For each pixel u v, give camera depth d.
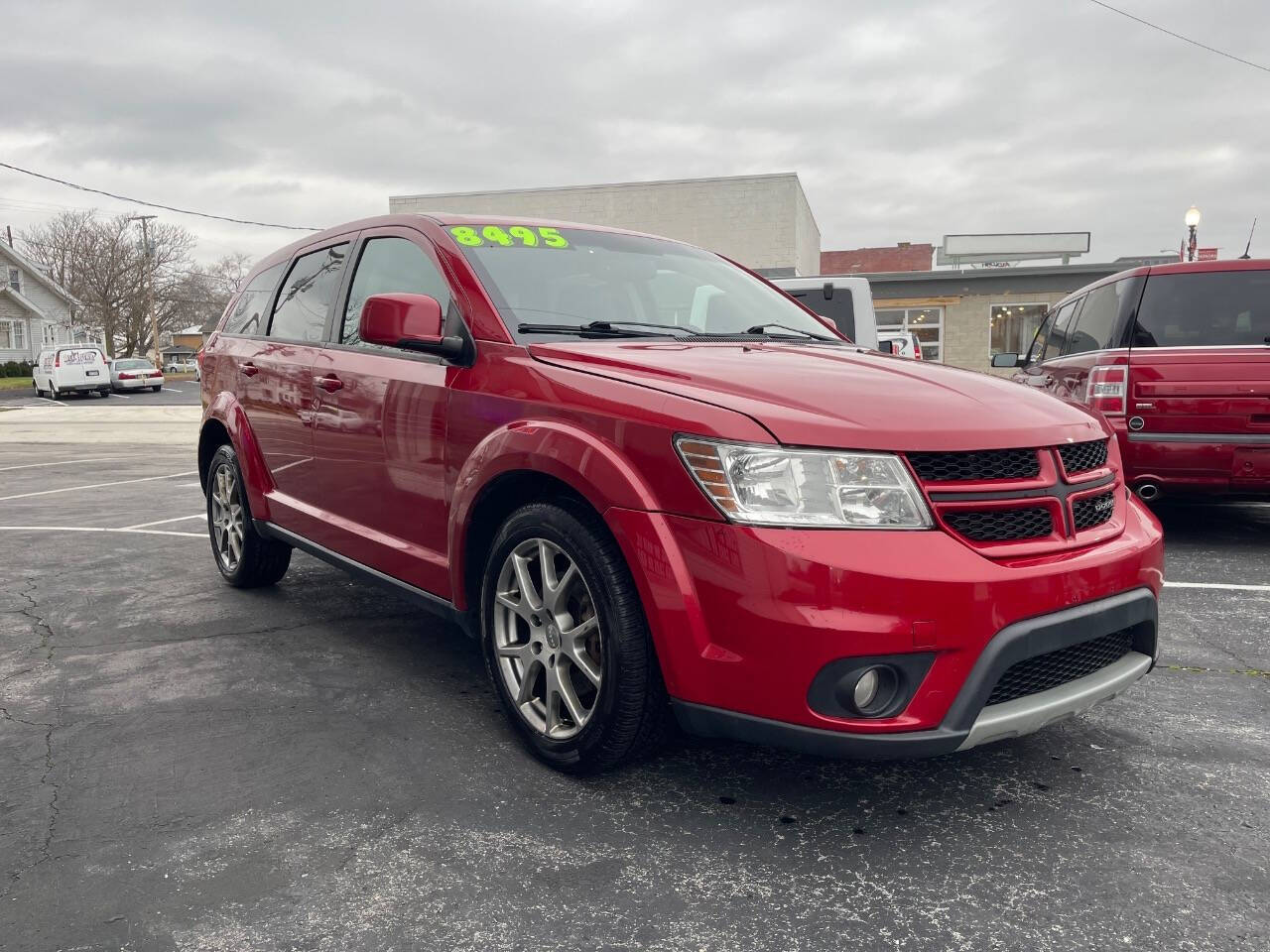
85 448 15.12
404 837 2.39
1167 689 3.47
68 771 2.77
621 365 2.71
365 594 4.89
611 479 2.45
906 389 2.54
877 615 2.17
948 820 2.50
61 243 65.12
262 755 2.88
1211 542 6.16
